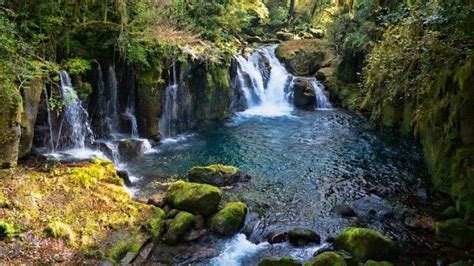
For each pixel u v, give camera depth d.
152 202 9.27
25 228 7.42
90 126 12.43
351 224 8.90
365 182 11.02
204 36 16.75
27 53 10.10
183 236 8.16
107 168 10.21
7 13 10.30
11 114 9.06
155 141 13.46
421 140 13.11
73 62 11.53
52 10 11.51
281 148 13.51
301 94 19.03
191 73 15.04
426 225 8.73
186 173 11.17
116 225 8.10
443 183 10.08
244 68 18.91
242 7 21.23
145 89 13.23
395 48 9.80
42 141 11.05
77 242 7.44
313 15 28.91
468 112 8.90
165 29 13.57
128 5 12.68
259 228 8.66
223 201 9.70
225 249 7.95
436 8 8.71
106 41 12.77
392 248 7.70
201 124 15.70
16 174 9.04
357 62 18.94
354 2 18.66
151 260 7.49
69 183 9.16
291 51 22.19
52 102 10.45
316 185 10.80
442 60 8.87
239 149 13.27
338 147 13.65
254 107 18.86
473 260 7.55
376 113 15.58
